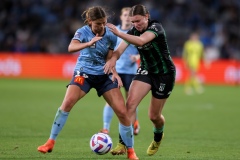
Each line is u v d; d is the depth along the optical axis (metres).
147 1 124.19
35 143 36.88
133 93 31.30
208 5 130.88
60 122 30.28
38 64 112.44
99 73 30.31
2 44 120.75
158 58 31.12
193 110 63.97
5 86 92.94
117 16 115.38
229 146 37.81
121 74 43.78
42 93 81.44
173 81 32.00
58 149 34.56
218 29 125.31
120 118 30.22
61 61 111.62
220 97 83.06
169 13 126.69
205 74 110.94
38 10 126.94
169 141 40.06
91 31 30.00
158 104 32.00
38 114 55.78
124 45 31.34
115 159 30.88
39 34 122.69
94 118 54.06
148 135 43.34
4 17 125.38
